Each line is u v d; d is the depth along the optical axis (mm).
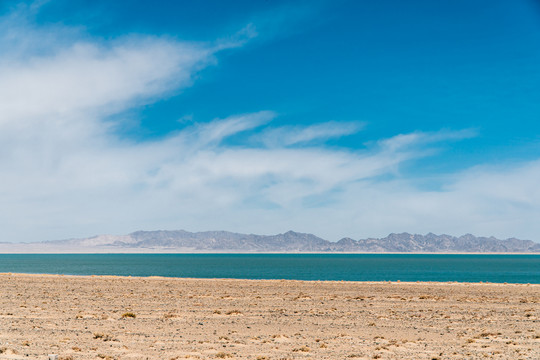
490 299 47312
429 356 21969
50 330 27625
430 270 164875
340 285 63938
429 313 37406
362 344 24922
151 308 38531
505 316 35906
